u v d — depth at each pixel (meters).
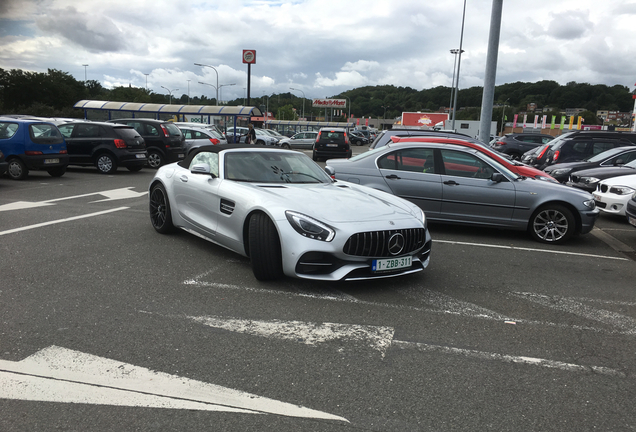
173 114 31.14
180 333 3.16
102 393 2.40
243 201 4.39
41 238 5.64
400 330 3.36
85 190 10.02
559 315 3.81
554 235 6.71
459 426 2.23
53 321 3.28
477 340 3.24
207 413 2.26
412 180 6.95
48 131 11.71
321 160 23.56
